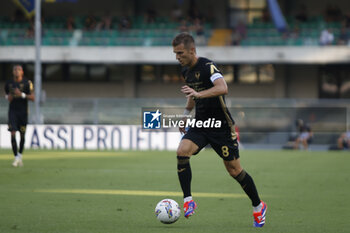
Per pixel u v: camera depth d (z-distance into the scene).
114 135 75.62
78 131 75.56
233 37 109.12
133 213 24.33
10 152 65.56
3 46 109.75
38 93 81.75
